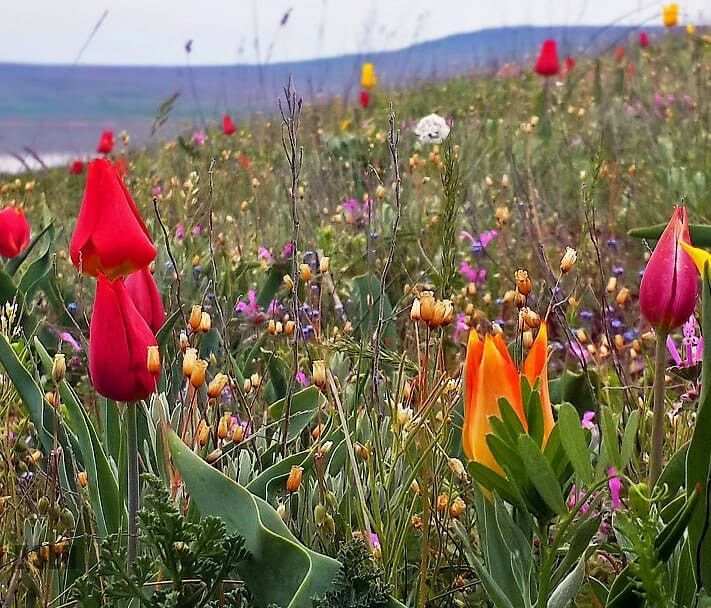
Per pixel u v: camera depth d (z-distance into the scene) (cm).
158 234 129
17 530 69
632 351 88
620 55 326
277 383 82
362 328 95
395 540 63
